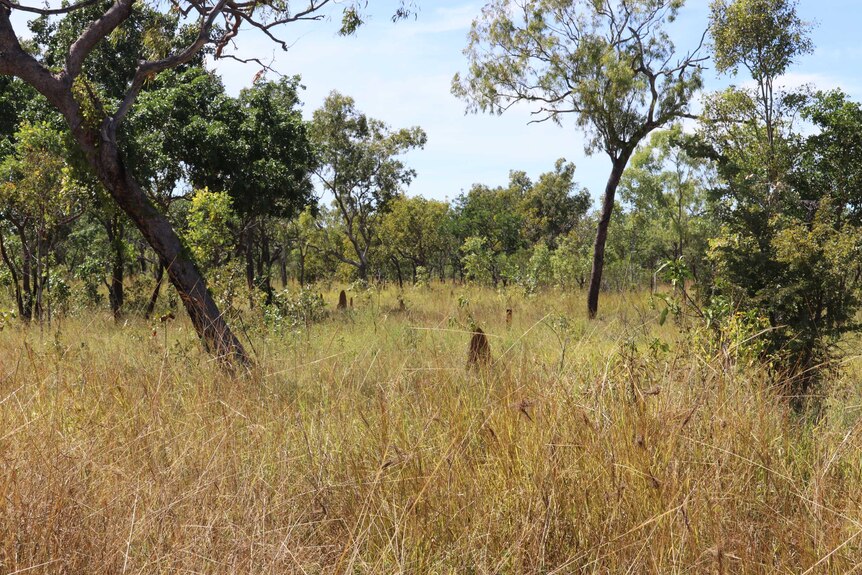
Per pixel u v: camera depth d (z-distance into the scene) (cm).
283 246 4209
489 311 1872
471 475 379
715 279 785
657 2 2230
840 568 303
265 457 418
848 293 729
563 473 357
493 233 5341
